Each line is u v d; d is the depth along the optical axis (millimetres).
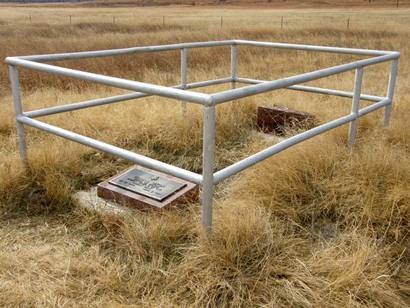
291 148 4133
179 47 5312
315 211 3506
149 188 3736
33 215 3615
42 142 4816
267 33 18703
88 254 3016
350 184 3691
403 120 5445
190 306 2518
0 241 3207
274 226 3275
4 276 2758
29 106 6598
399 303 2574
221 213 3217
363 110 4676
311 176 3832
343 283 2592
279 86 3205
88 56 4344
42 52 12555
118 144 5125
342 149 4312
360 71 4363
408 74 10289
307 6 103062
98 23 26578
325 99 7121
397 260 2912
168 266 2838
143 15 44188
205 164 2828
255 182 3705
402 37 18406
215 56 12906
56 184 3877
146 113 5719
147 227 3186
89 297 2605
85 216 3494
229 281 2676
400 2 109188
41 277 2738
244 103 6227
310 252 2994
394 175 3717
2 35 18203
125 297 2627
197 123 5371
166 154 4980
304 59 12680
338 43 16281
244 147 5168
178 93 2809
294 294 2553
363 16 41219
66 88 8930
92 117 5645
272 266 2762
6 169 3967
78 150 4676
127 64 11500
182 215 3424
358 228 3289
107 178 4277
